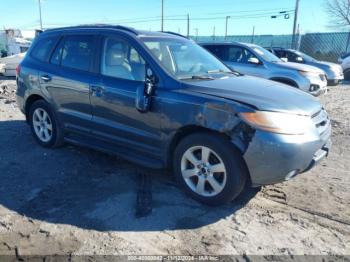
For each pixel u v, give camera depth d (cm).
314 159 356
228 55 1029
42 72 519
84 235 320
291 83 938
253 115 330
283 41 3067
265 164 331
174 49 450
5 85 1204
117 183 424
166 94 379
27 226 333
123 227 334
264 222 346
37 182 426
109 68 440
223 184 354
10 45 3947
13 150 536
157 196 393
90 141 481
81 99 464
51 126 527
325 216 358
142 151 417
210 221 346
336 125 728
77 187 413
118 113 424
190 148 370
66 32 511
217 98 349
